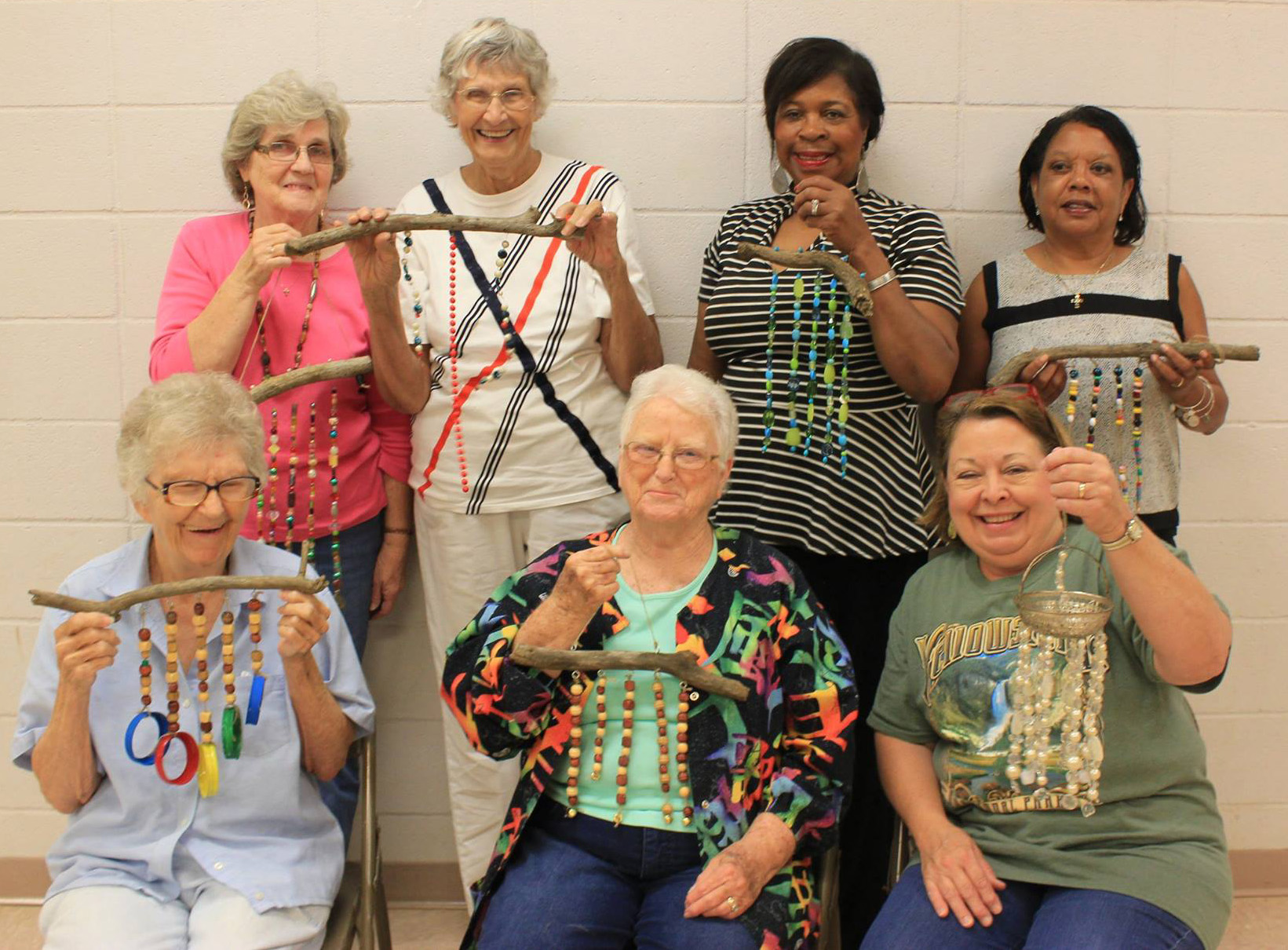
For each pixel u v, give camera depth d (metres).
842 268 1.94
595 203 2.01
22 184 2.46
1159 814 1.68
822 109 2.21
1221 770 2.64
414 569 2.53
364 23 2.43
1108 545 1.57
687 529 1.78
